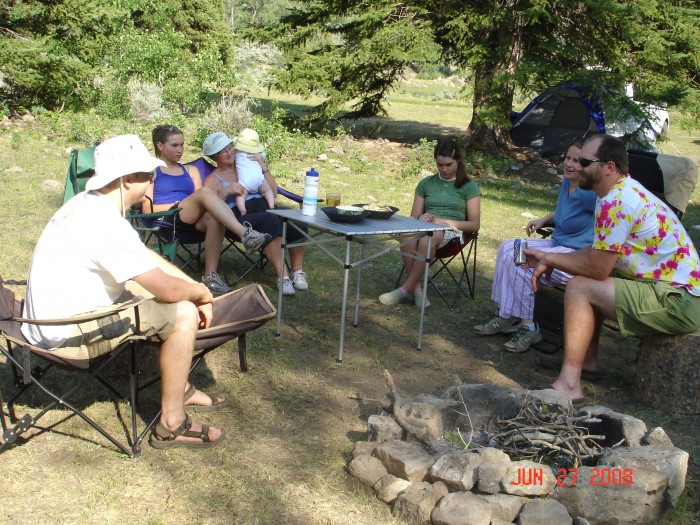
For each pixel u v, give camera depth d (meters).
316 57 14.49
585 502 2.80
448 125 20.08
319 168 11.47
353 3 14.84
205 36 25.58
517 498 2.81
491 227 8.48
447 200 5.57
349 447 3.43
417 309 5.52
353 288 5.91
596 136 3.89
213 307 3.87
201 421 3.58
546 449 3.21
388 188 10.34
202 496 2.95
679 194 5.82
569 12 13.30
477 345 4.91
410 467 2.99
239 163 6.02
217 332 3.50
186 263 5.93
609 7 12.17
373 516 2.90
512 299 4.83
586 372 4.44
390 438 3.29
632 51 13.34
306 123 14.68
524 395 3.46
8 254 5.91
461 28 13.00
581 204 4.78
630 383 4.42
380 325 5.14
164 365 3.21
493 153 13.90
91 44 15.24
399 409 3.36
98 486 2.97
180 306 3.22
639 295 3.86
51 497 2.87
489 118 12.83
